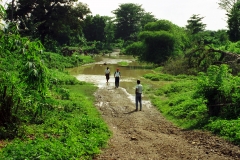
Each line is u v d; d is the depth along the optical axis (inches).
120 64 1956.2
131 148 357.1
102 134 406.9
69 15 2138.3
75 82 999.0
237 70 881.5
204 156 324.5
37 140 320.8
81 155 307.9
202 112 510.3
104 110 621.0
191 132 430.0
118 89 916.6
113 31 4050.2
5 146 306.3
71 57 1946.4
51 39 2303.2
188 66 1234.6
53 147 296.8
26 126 390.6
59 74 1077.8
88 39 3905.0
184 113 536.4
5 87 362.9
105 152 337.7
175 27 1915.6
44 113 464.4
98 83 1058.7
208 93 490.6
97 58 2544.3
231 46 1191.6
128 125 494.3
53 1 2069.4
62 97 642.8
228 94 476.1
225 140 371.6
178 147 361.1
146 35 1732.3
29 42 331.6
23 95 374.3
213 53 1117.7
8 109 373.1
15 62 366.9
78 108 564.4
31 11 2090.3
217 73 502.9
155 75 1227.2
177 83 891.4
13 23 352.2
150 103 711.1
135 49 1839.3
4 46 335.3
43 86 341.4
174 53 1707.7
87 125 433.4
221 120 430.3
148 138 407.2
